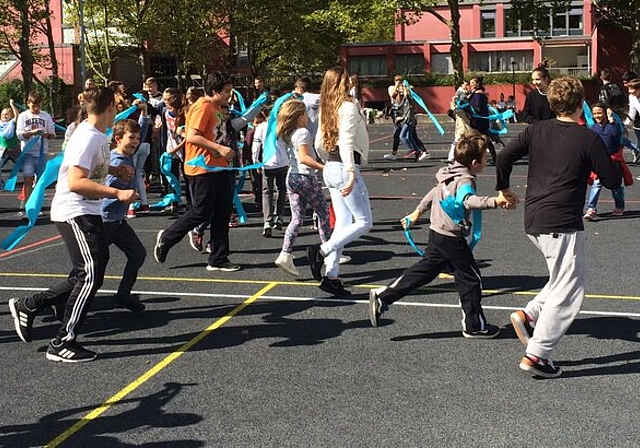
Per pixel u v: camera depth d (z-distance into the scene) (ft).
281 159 33.24
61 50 169.58
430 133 102.01
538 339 16.21
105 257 18.42
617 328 19.60
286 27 149.79
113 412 15.08
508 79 171.94
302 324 20.56
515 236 31.76
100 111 18.03
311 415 14.67
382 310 19.45
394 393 15.67
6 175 59.41
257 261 28.55
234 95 32.83
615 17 138.00
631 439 13.43
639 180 47.85
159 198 45.29
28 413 15.12
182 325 20.75
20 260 29.37
